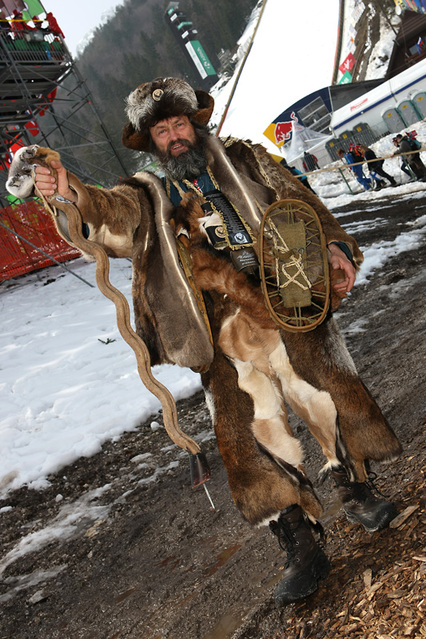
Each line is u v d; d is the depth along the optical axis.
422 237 9.25
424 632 1.80
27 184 2.22
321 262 2.43
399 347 5.12
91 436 5.44
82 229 2.33
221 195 2.47
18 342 9.41
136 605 2.94
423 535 2.31
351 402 2.42
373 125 26.78
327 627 2.11
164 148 2.49
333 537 2.71
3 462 5.23
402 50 32.69
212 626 2.54
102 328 9.19
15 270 13.46
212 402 2.44
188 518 3.65
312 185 24.81
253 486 2.34
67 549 3.78
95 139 64.44
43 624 3.07
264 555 2.91
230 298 2.41
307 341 2.41
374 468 3.10
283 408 2.49
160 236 2.43
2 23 14.95
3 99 16.05
